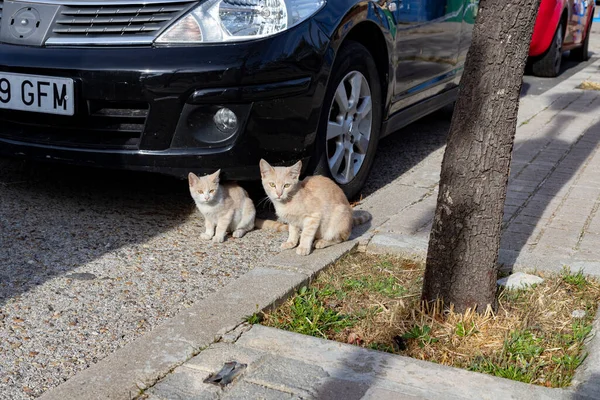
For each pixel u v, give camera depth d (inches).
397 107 185.6
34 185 175.0
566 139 214.4
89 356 128.6
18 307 136.8
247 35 154.2
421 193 177.9
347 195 172.6
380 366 125.1
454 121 133.0
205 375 123.4
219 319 132.8
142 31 155.9
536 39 316.5
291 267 146.3
